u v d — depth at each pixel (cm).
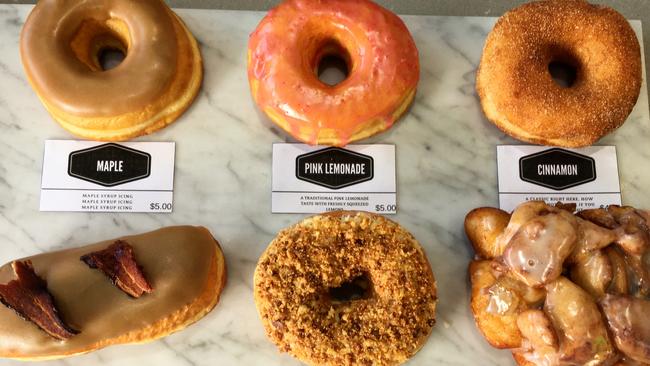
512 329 30
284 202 34
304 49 33
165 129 34
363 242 30
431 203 34
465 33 37
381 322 30
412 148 35
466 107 36
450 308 33
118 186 34
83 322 28
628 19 41
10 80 35
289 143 35
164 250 29
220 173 34
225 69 36
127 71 31
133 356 32
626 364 29
